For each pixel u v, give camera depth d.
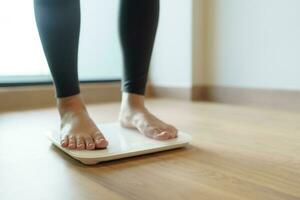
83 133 0.70
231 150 0.76
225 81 1.79
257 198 0.49
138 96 0.86
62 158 0.69
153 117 0.83
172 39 1.95
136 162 0.67
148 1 0.80
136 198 0.49
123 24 0.82
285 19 1.49
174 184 0.54
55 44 0.70
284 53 1.51
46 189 0.52
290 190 0.52
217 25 1.80
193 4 1.82
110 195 0.50
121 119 0.89
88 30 1.82
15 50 1.55
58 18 0.68
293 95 1.49
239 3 1.67
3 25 1.49
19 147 0.78
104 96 1.87
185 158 0.69
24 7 1.54
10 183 0.54
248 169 0.62
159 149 0.72
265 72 1.59
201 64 1.90
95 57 1.87
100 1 1.84
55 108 1.53
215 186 0.54
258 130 1.00
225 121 1.16
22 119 1.21
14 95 1.52
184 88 1.90
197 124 1.10
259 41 1.60
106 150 0.68
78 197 0.49
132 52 0.83
